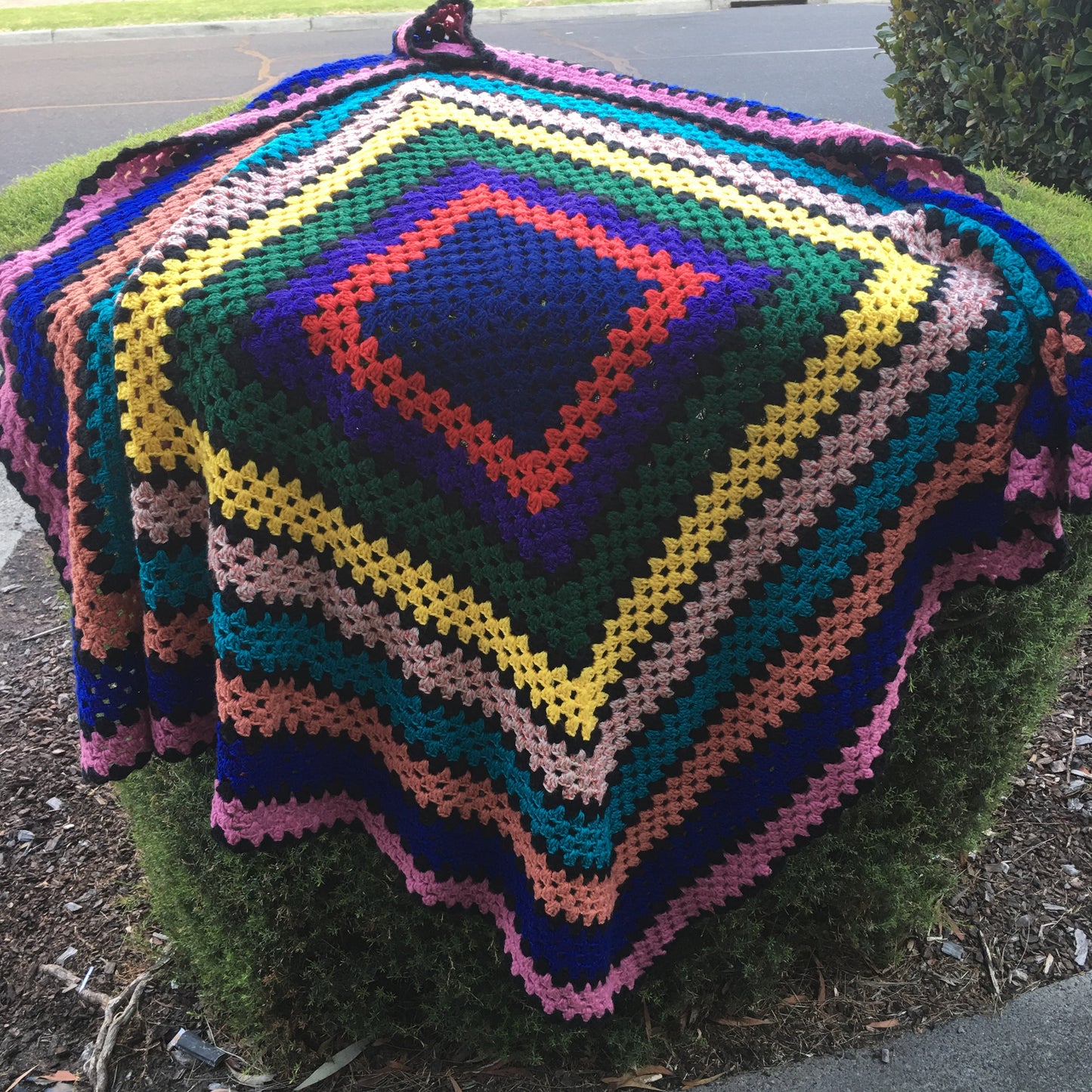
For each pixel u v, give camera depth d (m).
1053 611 1.56
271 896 1.40
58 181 3.70
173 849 1.49
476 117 1.38
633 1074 1.53
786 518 1.14
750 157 1.34
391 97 1.44
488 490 1.07
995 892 1.82
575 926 1.16
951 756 1.57
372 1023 1.52
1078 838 1.93
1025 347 1.13
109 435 1.09
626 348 1.05
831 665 1.20
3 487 3.28
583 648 1.09
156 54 8.96
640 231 1.14
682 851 1.33
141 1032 1.62
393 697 1.18
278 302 1.02
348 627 1.15
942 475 1.17
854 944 1.61
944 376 1.12
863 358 1.10
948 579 1.25
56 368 1.16
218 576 1.07
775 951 1.54
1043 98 3.77
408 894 1.29
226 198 1.15
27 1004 1.70
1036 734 2.16
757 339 1.06
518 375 1.05
